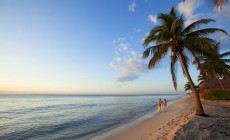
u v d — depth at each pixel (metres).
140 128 8.86
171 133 5.38
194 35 9.68
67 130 10.78
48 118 16.78
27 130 11.16
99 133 9.08
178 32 9.79
